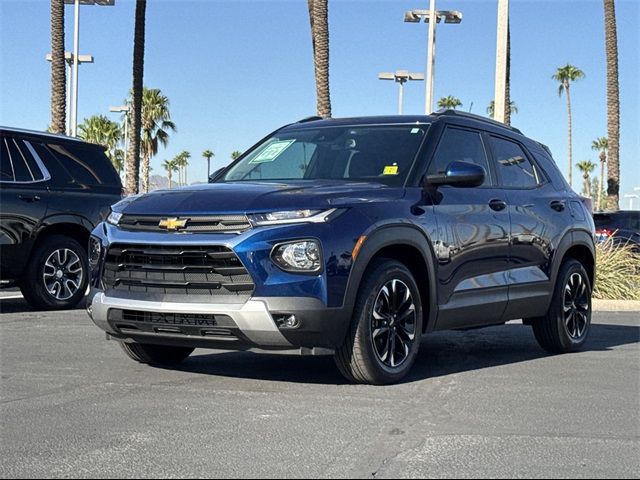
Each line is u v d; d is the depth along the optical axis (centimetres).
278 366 689
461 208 676
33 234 1024
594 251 859
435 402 559
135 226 603
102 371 657
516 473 409
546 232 772
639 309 1318
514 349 829
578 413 537
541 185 810
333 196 589
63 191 1059
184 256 576
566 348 803
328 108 2200
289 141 739
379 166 668
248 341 567
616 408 553
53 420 502
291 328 555
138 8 2794
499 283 709
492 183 740
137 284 598
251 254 555
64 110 2369
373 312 591
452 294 661
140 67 2827
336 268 565
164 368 674
